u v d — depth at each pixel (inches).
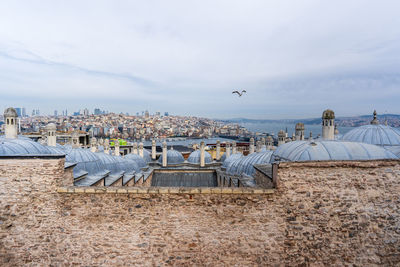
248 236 442.0
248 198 443.2
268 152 962.7
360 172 450.6
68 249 443.8
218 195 441.1
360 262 443.5
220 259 439.2
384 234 448.1
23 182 446.9
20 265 442.0
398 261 443.5
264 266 439.8
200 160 1592.0
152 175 1425.9
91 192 443.5
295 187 446.6
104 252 442.3
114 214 443.5
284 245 443.2
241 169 982.4
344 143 587.5
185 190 438.0
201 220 441.1
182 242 439.8
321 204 447.2
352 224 447.8
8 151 589.0
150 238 440.5
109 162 978.1
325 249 444.1
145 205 441.7
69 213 446.6
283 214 445.1
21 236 444.8
